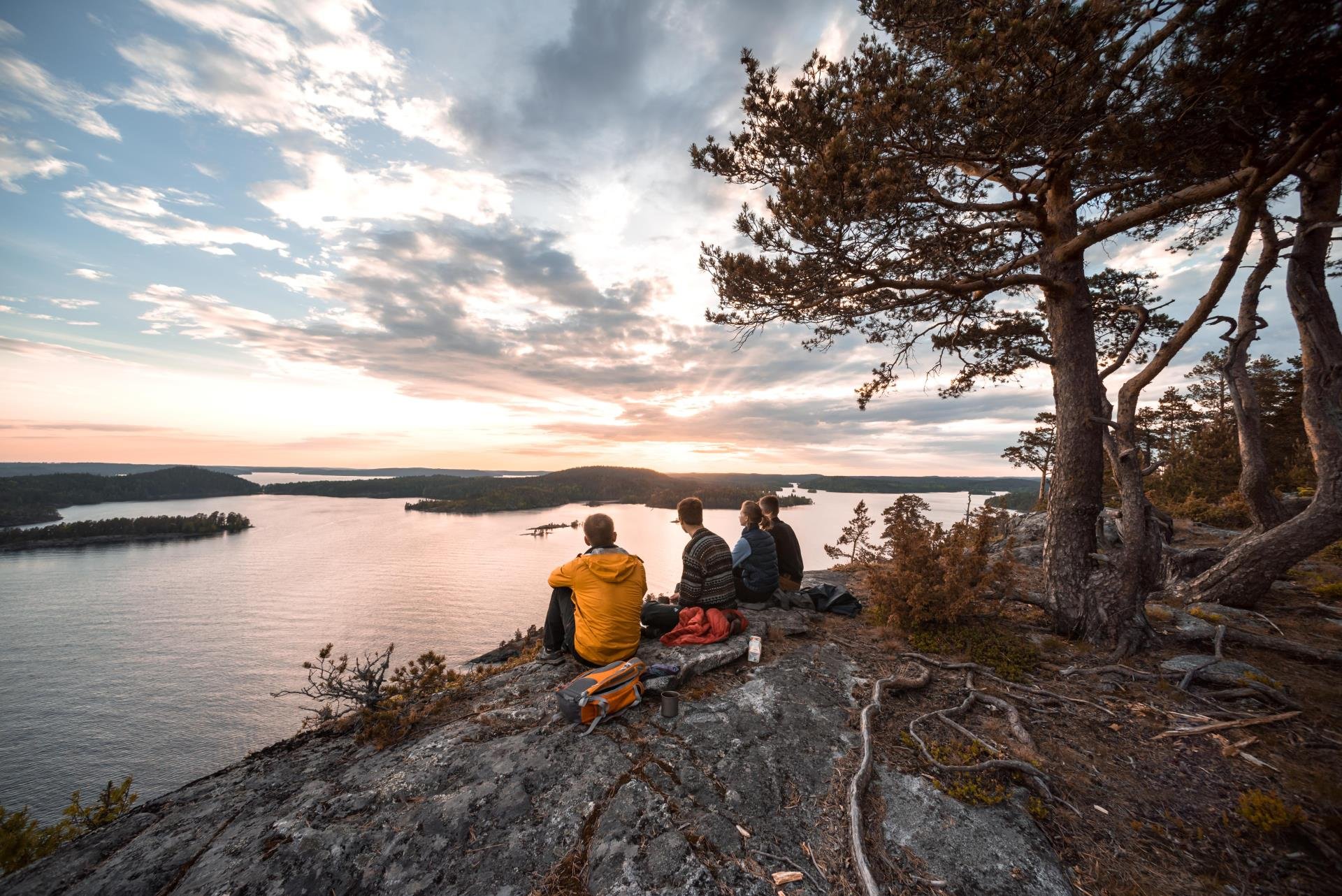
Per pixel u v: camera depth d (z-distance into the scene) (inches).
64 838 171.9
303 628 4510.3
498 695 169.6
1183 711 162.6
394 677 165.6
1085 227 238.8
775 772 129.6
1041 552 393.4
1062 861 106.1
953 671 192.1
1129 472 210.1
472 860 103.7
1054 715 161.6
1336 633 221.0
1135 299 348.2
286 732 3110.2
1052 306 235.8
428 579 5940.0
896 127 193.0
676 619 206.2
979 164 232.8
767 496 284.5
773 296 248.2
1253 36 128.3
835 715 156.6
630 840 107.3
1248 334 282.4
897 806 119.3
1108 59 156.0
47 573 6688.0
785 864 103.5
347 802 119.5
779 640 213.8
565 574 178.1
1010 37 160.7
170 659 4008.4
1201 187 186.9
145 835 111.6
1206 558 284.4
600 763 131.0
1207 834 112.9
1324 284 253.4
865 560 355.3
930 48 242.8
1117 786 129.3
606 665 165.2
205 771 2743.6
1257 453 294.0
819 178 196.4
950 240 264.8
